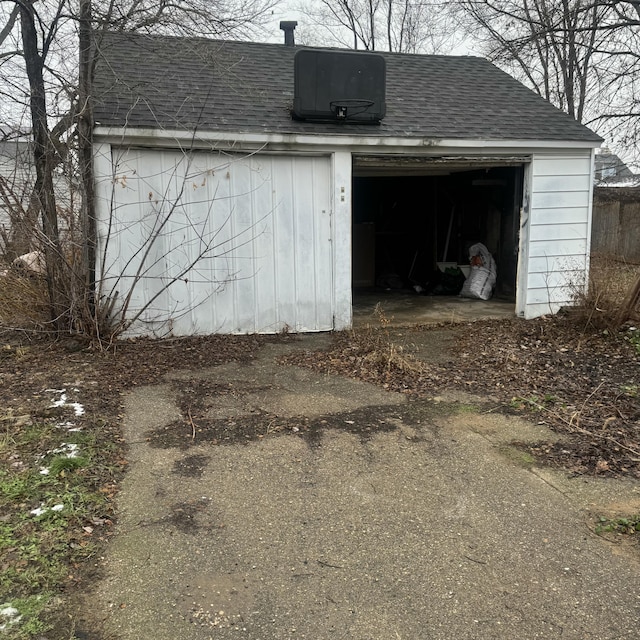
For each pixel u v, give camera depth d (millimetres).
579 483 3705
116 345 6590
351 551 2973
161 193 6918
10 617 2422
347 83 7355
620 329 7488
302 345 7105
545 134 8188
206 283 7277
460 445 4289
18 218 6477
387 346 7047
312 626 2436
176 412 4832
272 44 9906
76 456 3826
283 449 4176
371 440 4363
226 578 2744
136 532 3102
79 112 6215
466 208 11578
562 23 11289
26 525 3061
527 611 2533
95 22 6379
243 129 6926
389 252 12641
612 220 16969
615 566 2855
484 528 3195
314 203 7523
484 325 8289
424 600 2604
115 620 2447
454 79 9953
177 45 7461
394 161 7777
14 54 7383
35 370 5766
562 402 5172
